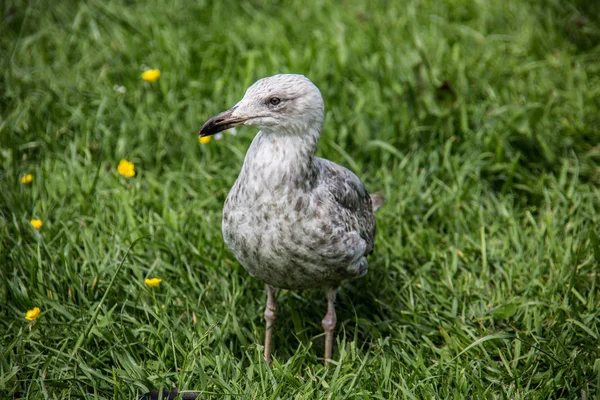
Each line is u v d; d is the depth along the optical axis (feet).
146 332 16.97
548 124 23.41
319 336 17.72
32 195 20.31
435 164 22.13
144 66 25.12
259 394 15.25
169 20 27.63
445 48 26.50
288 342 17.88
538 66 25.98
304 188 15.17
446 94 23.18
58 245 18.95
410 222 20.98
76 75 24.76
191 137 22.75
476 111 23.47
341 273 16.02
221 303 17.99
